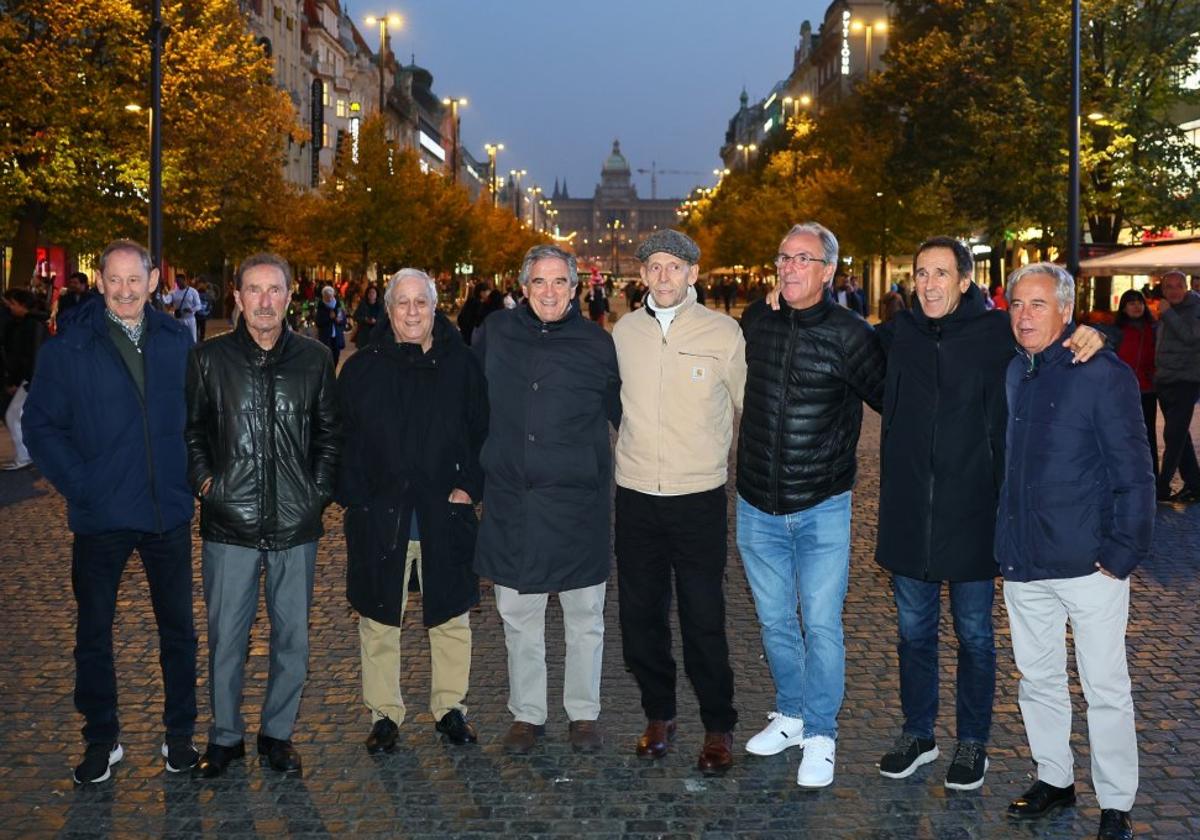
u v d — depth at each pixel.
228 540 5.35
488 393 5.73
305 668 5.55
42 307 14.62
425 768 5.47
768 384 5.46
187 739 5.45
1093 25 29.91
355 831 4.81
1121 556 4.71
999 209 32.91
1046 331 4.88
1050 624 5.03
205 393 5.36
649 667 5.71
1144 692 6.41
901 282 49.84
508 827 4.86
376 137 51.50
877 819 4.97
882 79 37.53
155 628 7.54
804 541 5.53
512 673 5.79
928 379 5.22
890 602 8.36
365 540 5.59
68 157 27.08
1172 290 11.93
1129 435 4.73
